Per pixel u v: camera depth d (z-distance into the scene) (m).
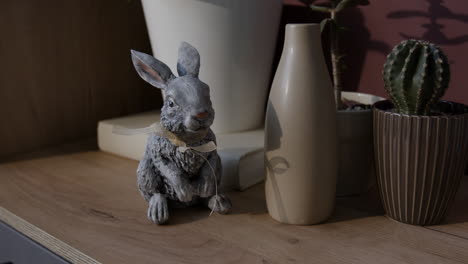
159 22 0.63
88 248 0.46
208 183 0.52
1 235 0.58
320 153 0.48
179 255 0.45
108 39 0.84
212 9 0.60
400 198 0.50
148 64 0.48
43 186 0.64
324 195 0.50
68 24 0.78
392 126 0.48
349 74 0.73
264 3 0.63
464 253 0.45
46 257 0.50
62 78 0.80
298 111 0.47
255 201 0.58
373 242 0.47
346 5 0.59
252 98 0.69
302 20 0.75
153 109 0.96
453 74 0.63
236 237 0.48
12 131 0.76
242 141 0.66
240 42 0.63
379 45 0.68
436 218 0.51
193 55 0.50
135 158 0.74
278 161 0.50
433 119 0.46
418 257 0.44
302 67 0.47
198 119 0.46
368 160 0.59
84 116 0.85
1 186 0.64
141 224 0.52
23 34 0.73
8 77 0.73
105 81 0.86
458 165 0.48
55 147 0.82
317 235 0.49
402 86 0.47
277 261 0.43
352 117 0.56
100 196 0.60
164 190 0.53
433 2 0.62
